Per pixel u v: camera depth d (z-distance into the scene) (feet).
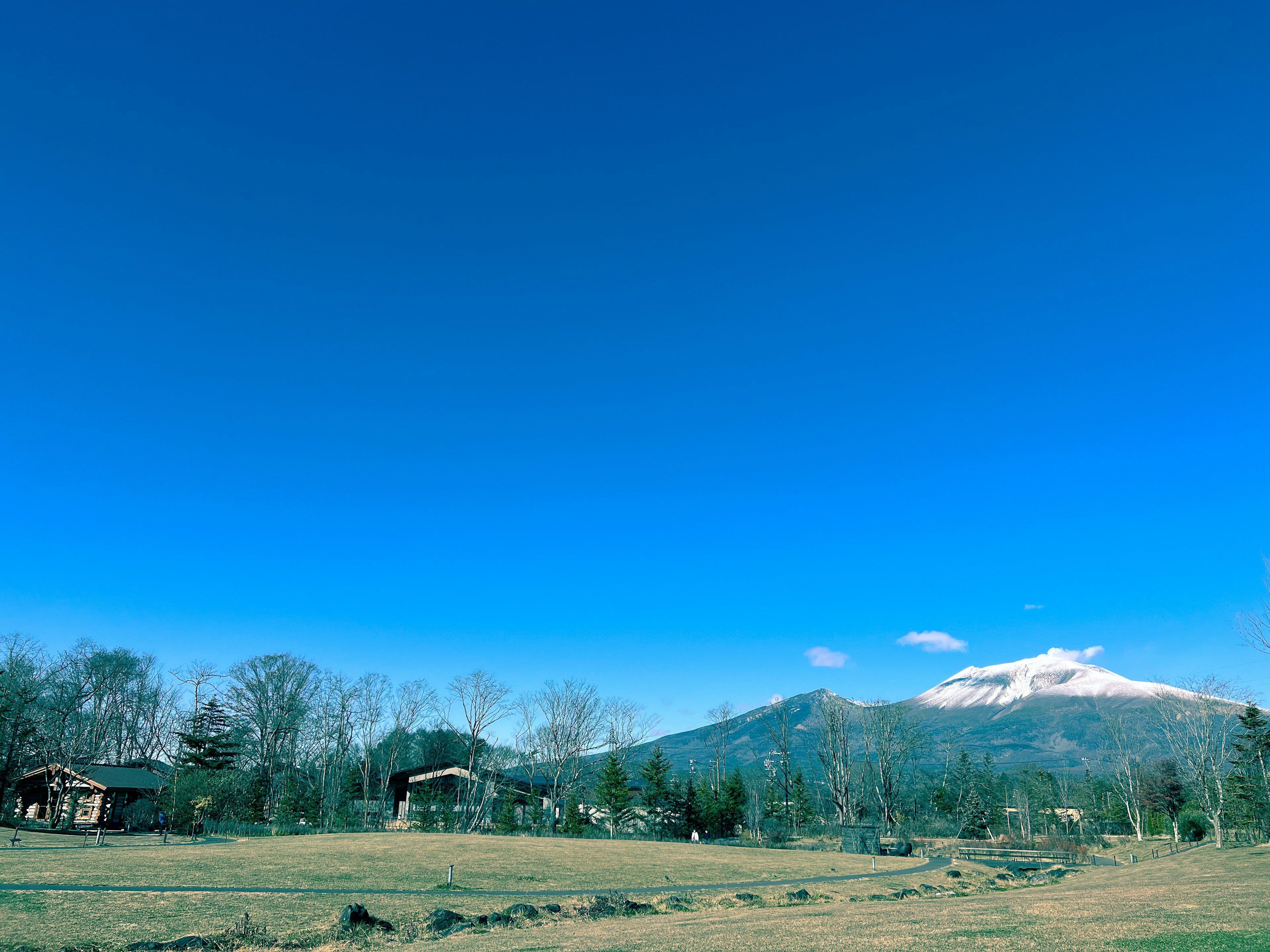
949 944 54.75
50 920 79.00
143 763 271.49
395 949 75.56
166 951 70.44
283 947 75.00
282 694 297.33
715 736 388.57
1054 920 65.77
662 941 66.33
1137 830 364.17
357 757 307.78
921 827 354.13
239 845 173.78
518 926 89.35
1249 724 263.29
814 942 59.98
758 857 201.46
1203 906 70.74
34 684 247.29
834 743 334.85
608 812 311.47
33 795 238.68
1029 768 510.17
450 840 198.49
